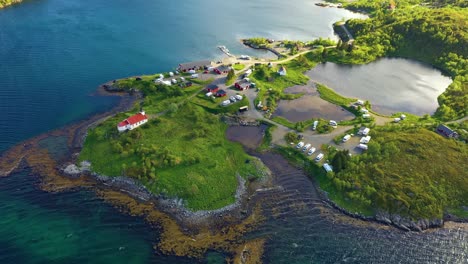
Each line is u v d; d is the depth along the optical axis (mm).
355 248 99875
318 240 101500
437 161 123312
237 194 114250
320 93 168875
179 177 115875
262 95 163625
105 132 133000
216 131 140125
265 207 110875
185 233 101375
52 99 155375
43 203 107500
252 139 138625
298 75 184250
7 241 96000
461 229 105875
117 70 182625
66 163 121688
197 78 173875
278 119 148875
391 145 127938
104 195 111438
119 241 98312
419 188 113562
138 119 135875
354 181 116125
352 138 137375
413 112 158125
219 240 100000
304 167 125625
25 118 142625
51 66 181125
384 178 116875
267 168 125188
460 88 167875
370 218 108125
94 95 160375
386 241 102125
